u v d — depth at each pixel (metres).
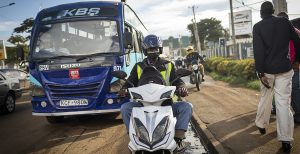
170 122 4.06
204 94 13.01
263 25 5.19
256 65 5.21
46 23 8.84
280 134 5.05
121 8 8.90
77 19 8.73
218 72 26.25
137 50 11.62
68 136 7.55
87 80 8.14
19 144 7.07
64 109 8.21
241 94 12.13
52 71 8.28
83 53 8.38
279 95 5.07
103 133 7.67
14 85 12.75
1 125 9.58
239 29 44.34
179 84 4.75
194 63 14.98
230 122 7.40
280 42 5.07
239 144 5.66
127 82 4.93
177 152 4.34
